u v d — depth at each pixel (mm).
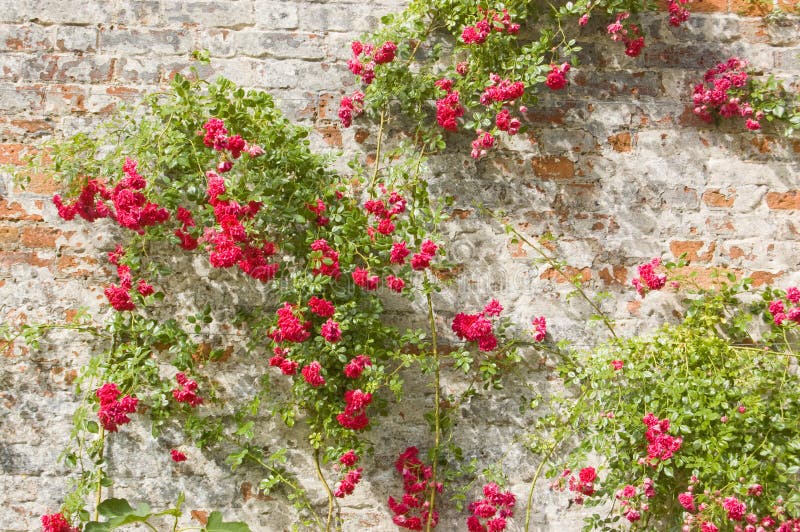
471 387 2625
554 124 2738
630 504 2482
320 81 2684
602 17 2766
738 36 2807
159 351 2572
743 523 2428
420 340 2533
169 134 2457
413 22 2668
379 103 2633
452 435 2623
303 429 2594
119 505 2201
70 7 2607
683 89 2779
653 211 2746
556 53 2738
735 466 2406
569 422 2584
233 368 2592
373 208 2504
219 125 2365
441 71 2709
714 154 2773
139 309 2568
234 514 2545
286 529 2557
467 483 2604
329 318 2406
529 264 2701
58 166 2398
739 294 2729
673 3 2723
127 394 2420
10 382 2516
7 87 2574
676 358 2562
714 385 2508
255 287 2615
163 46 2635
